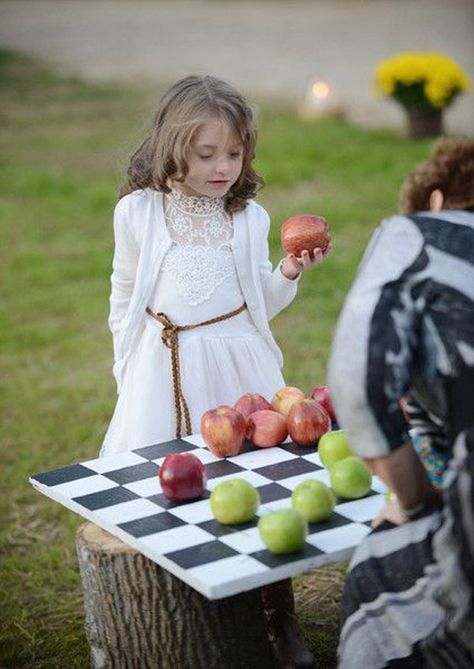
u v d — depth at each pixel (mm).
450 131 12195
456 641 2381
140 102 14812
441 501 2500
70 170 11555
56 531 4613
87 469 3133
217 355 3635
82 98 15273
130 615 2934
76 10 24859
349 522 2734
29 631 3875
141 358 3680
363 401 2326
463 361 2334
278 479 2994
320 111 13320
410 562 2459
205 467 3098
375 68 16109
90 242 9188
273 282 3650
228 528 2727
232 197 3682
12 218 9938
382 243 2469
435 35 18375
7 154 12328
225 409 3197
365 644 2502
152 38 20328
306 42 18859
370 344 2326
